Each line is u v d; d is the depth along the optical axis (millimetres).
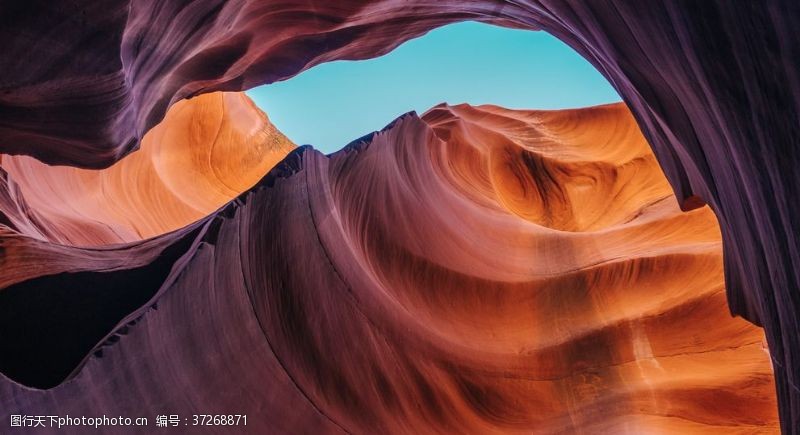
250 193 7332
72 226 11070
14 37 4086
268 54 9711
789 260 2879
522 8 8992
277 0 7863
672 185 6699
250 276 7062
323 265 8352
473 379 9750
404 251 10867
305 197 8336
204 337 6227
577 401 10164
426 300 10812
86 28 4371
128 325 5465
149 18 5207
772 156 2717
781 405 3820
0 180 7879
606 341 11195
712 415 9539
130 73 5438
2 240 5738
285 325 7383
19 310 5395
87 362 5125
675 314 11469
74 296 5707
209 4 6148
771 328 3695
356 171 10016
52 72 4445
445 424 8883
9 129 5328
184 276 6094
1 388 4555
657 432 9352
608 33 5125
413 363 9109
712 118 3600
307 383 7340
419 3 9594
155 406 5574
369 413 7941
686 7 3074
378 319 8938
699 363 10586
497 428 9352
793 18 2113
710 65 3127
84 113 5148
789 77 2297
